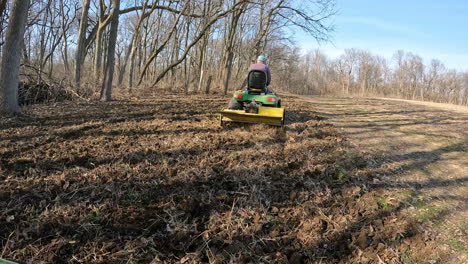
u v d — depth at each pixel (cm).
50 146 543
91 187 405
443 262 299
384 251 318
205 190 417
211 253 309
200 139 614
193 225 348
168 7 2039
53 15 2561
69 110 885
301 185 445
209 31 2198
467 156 592
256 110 689
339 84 6359
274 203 399
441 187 450
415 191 434
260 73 745
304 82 5669
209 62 2647
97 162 483
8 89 730
